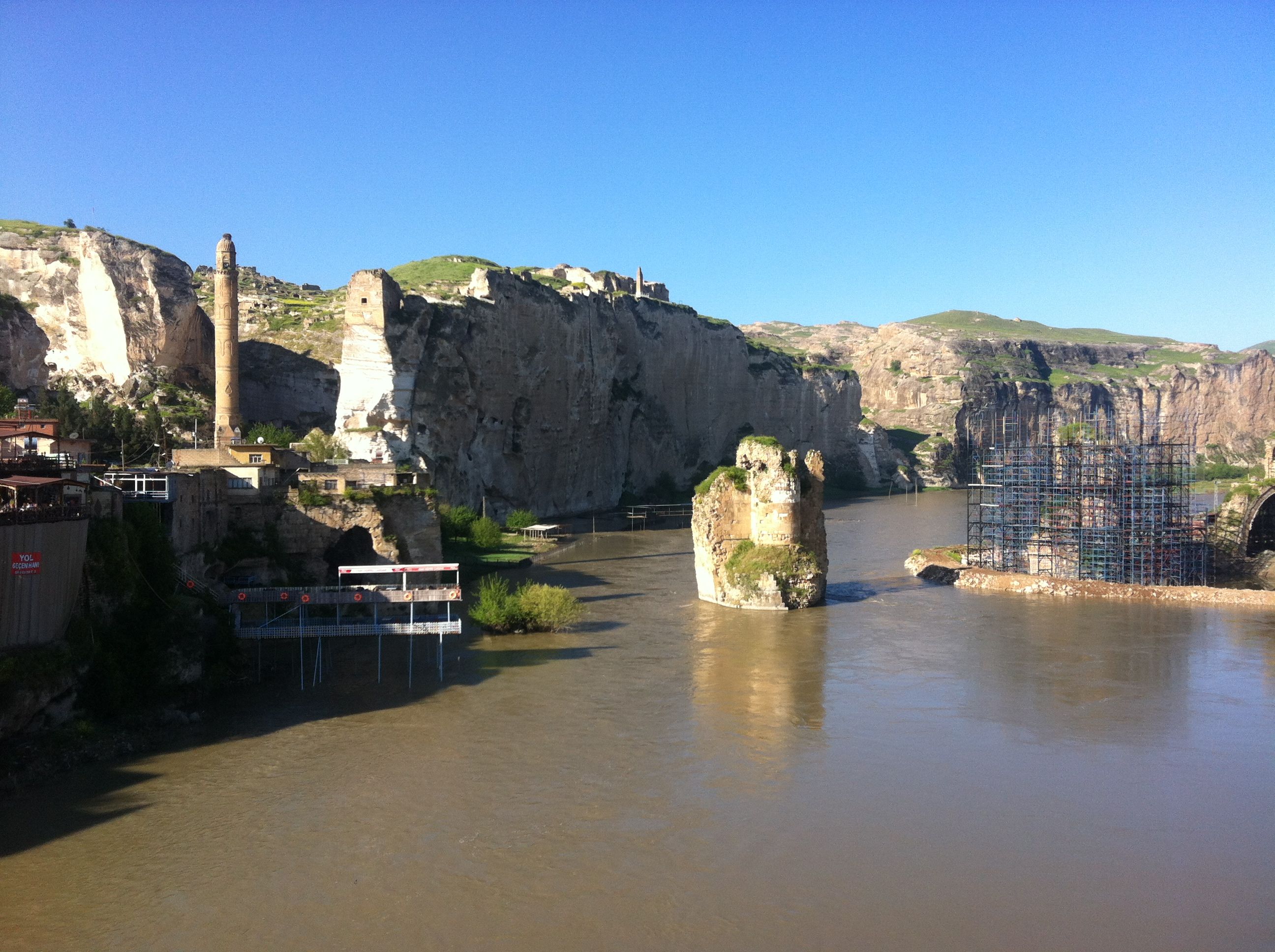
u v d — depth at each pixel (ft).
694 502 252.01
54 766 118.21
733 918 88.48
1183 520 278.87
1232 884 95.45
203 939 84.38
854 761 127.44
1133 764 126.72
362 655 181.68
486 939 84.64
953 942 84.89
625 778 120.67
